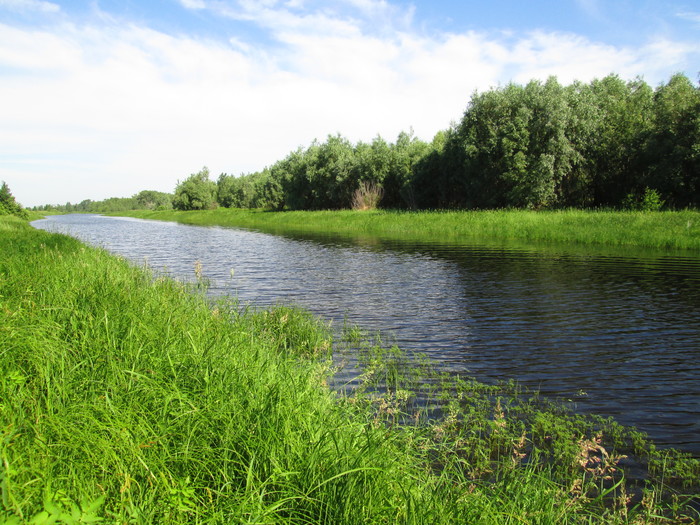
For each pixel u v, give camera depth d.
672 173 31.20
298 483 3.19
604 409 6.07
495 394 6.49
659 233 23.81
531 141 35.88
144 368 4.50
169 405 3.92
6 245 16.28
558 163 35.28
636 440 5.15
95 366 4.39
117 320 5.60
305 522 2.92
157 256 22.95
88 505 2.29
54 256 12.73
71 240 20.48
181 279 15.27
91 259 13.03
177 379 4.33
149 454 3.15
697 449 5.08
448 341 8.95
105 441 3.08
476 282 14.93
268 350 6.30
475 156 37.84
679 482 4.48
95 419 3.32
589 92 38.41
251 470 3.12
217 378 4.45
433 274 16.59
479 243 26.73
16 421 3.23
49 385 3.81
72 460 2.90
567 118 35.19
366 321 10.41
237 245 28.95
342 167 55.56
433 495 3.33
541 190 34.56
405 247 25.47
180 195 100.81
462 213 36.66
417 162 47.06
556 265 17.94
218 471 3.23
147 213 104.75
